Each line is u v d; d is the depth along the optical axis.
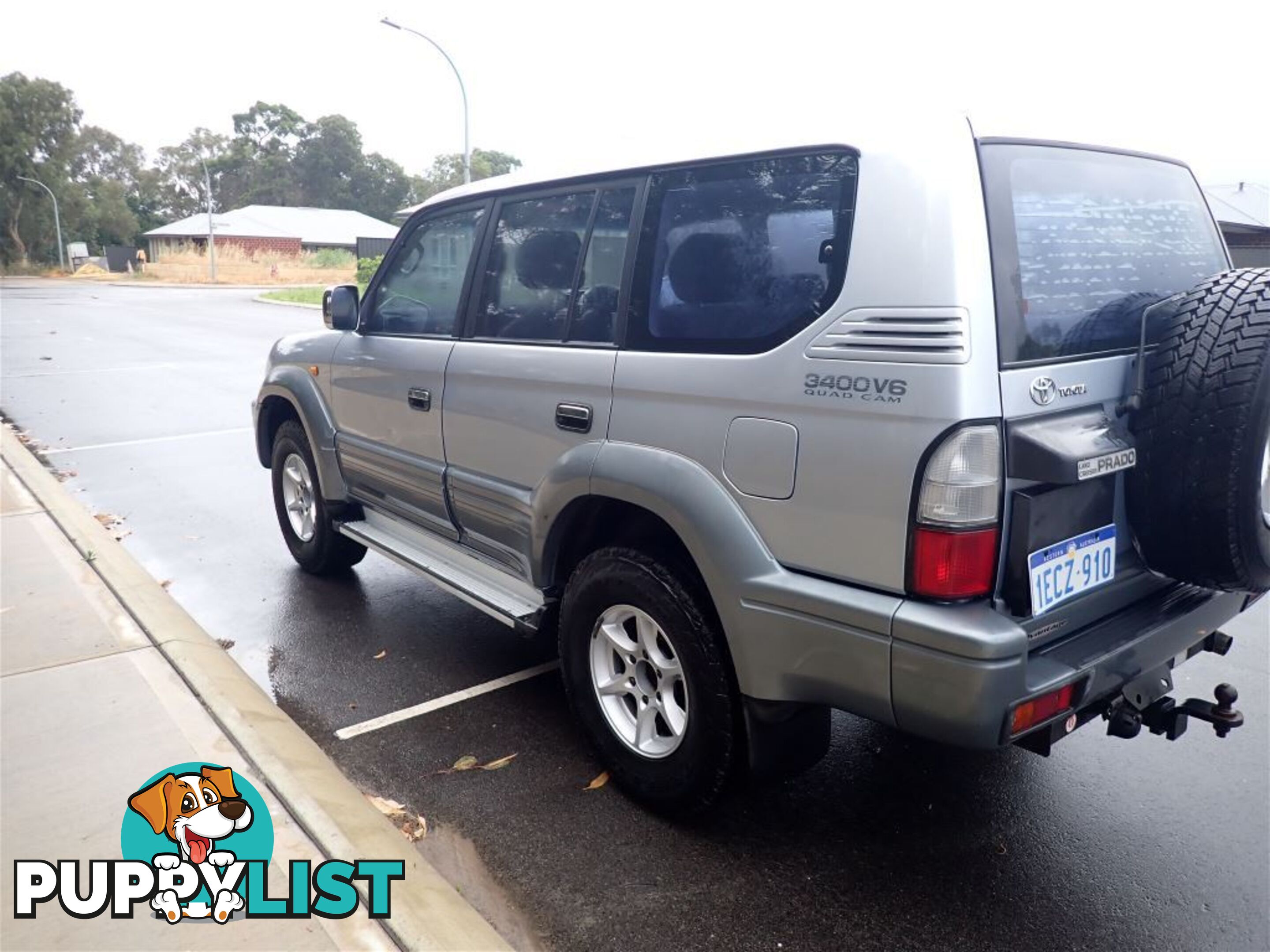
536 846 3.02
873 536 2.38
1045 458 2.27
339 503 4.98
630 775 3.17
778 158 2.68
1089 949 2.57
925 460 2.26
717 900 2.77
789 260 2.61
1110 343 2.63
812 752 2.86
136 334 21.33
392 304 4.34
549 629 4.61
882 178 2.41
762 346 2.61
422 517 4.25
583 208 3.27
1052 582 2.42
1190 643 2.83
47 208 70.00
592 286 3.20
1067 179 2.66
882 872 2.88
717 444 2.70
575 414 3.15
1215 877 2.85
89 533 5.85
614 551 3.07
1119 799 3.26
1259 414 2.37
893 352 2.32
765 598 2.58
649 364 2.90
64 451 9.05
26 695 3.63
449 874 2.89
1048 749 2.48
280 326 23.75
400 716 3.88
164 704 3.58
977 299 2.27
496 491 3.59
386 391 4.25
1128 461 2.51
